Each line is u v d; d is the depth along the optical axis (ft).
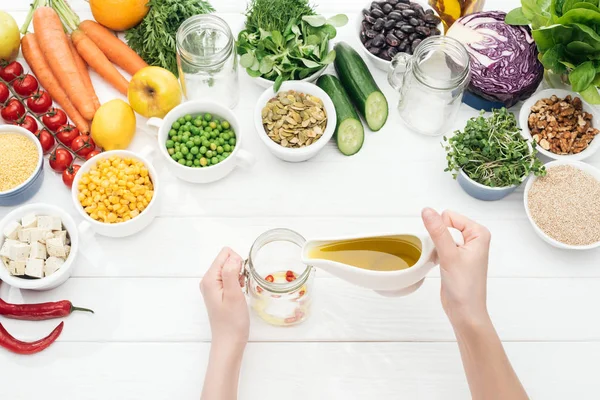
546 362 4.09
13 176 4.28
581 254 4.42
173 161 4.31
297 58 4.58
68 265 4.02
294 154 4.41
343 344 4.10
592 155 4.76
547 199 4.33
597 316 4.23
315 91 4.55
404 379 4.02
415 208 4.56
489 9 5.33
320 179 4.64
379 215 4.53
